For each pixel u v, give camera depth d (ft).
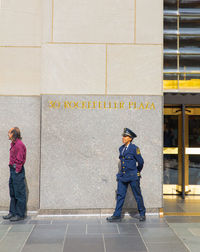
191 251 12.92
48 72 18.70
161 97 18.92
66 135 18.58
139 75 18.92
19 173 17.49
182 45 21.49
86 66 18.83
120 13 18.98
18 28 19.54
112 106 18.79
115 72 18.88
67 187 18.48
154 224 16.85
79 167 18.56
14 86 19.48
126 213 18.66
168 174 24.81
